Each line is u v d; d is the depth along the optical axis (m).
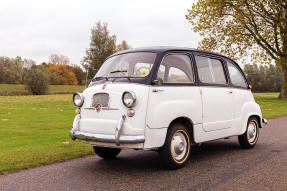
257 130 6.63
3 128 9.95
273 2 23.84
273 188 3.68
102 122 4.45
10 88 71.19
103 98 4.55
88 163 5.20
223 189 3.66
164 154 4.52
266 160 5.18
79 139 4.76
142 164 5.07
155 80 4.41
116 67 5.03
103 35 61.00
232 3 24.95
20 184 3.99
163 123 4.39
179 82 4.85
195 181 4.02
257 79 102.25
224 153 5.91
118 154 5.98
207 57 5.62
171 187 3.78
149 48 5.01
